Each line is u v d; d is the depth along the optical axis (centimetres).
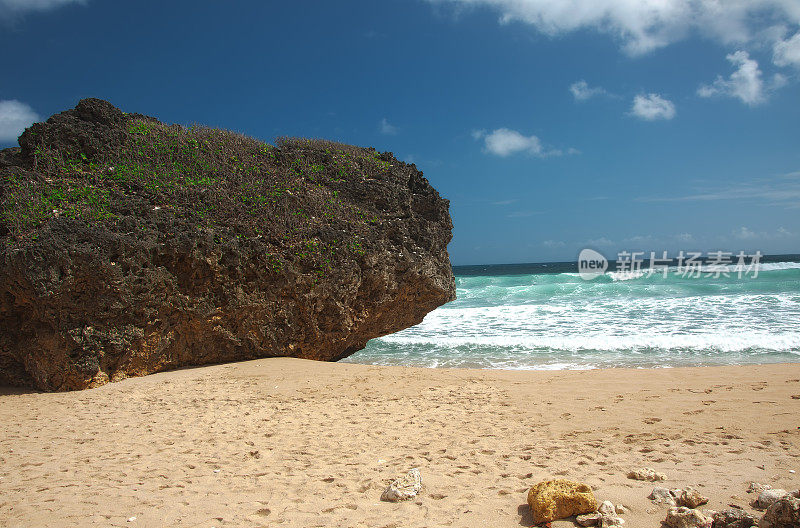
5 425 673
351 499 392
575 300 2452
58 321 869
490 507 359
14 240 883
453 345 1549
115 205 1005
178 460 516
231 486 433
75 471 485
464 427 621
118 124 1239
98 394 839
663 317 1814
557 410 685
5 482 457
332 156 1445
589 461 461
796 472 403
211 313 1042
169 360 1017
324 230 1213
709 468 422
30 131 1116
